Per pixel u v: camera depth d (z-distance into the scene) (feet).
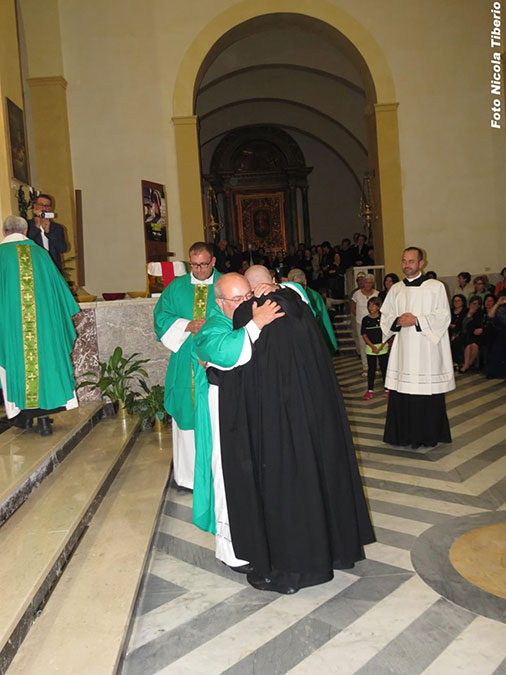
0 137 18.53
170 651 8.00
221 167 63.57
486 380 26.71
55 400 13.73
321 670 7.47
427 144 35.42
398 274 35.37
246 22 34.50
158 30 34.12
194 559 10.68
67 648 7.49
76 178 33.76
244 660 7.73
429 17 35.06
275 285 9.96
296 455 9.00
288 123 60.95
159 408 17.53
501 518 11.72
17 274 13.70
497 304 26.25
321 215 64.39
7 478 10.71
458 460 15.55
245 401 9.31
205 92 54.75
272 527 9.11
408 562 10.14
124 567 9.57
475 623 8.27
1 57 18.75
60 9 33.50
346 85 50.21
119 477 13.83
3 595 7.75
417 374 16.33
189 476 13.70
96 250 33.83
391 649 7.81
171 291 14.21
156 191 31.96
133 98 33.91
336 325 41.16
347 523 9.22
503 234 35.37
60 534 9.58
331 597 9.17
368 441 18.03
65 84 33.42
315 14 34.68
